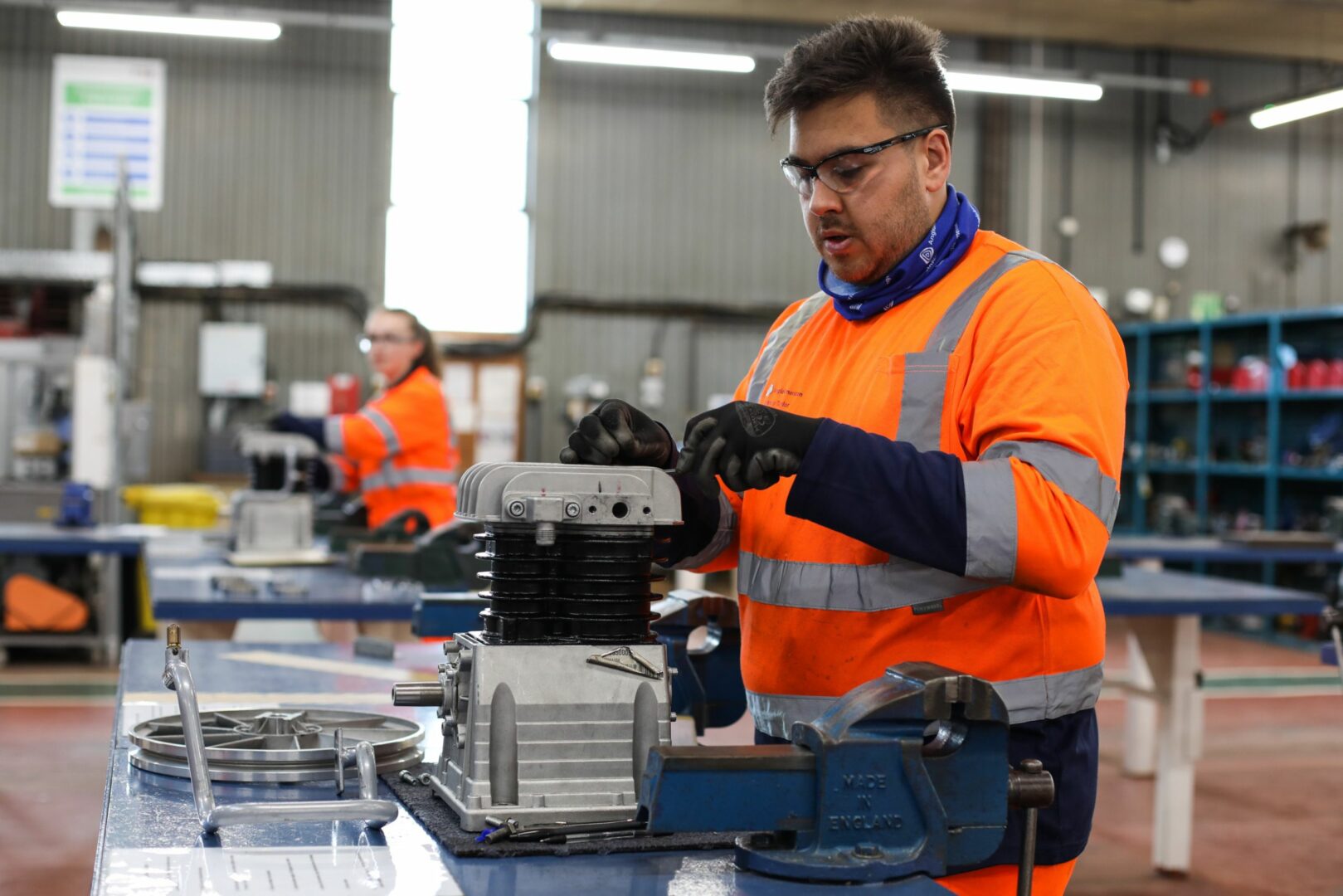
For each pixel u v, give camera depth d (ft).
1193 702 12.23
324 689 6.23
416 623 6.74
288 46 31.91
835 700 4.29
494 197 33.04
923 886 3.31
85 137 30.83
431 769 4.50
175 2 30.45
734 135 34.12
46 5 28.17
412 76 32.55
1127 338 33.60
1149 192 36.11
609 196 33.55
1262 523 29.30
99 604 21.45
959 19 33.17
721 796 3.35
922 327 4.31
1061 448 3.73
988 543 3.57
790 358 4.88
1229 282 36.70
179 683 4.04
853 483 3.58
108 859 3.43
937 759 3.49
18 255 28.12
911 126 4.16
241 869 3.37
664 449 4.24
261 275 31.60
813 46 4.19
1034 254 4.28
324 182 32.19
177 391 31.60
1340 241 37.24
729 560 4.99
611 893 3.26
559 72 33.19
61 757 15.49
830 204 4.22
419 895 3.19
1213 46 35.32
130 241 26.89
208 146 31.60
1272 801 14.92
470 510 3.96
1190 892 11.80
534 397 32.94
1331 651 7.86
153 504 24.68
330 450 12.74
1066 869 4.27
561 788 3.80
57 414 25.25
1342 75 36.99
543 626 3.98
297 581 11.35
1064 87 27.78
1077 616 4.23
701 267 34.01
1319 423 28.55
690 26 33.53
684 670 5.32
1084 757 4.28
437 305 32.83
